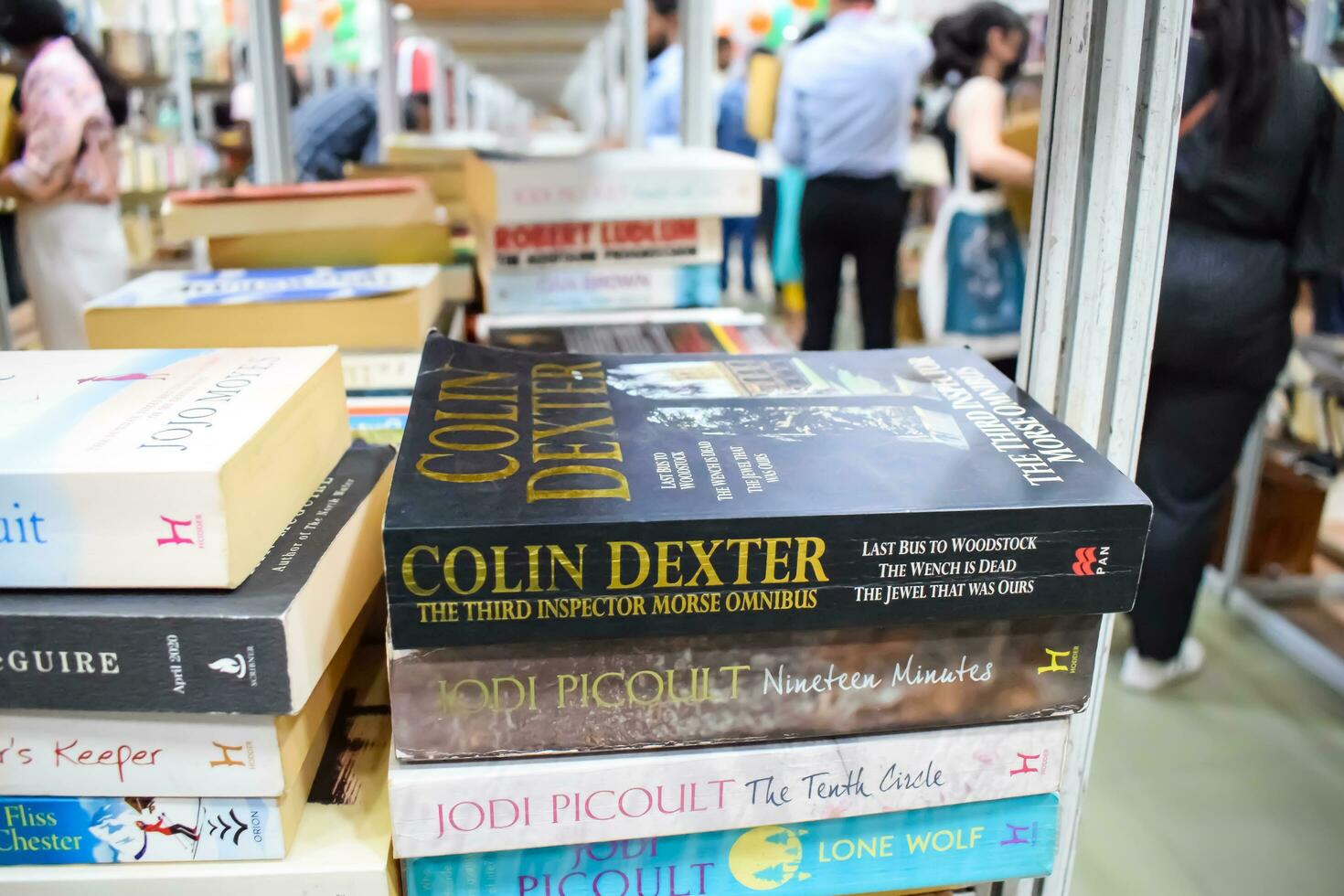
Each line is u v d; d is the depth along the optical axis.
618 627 0.45
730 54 5.12
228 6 4.27
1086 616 0.50
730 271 5.41
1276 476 2.38
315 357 0.59
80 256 2.41
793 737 0.50
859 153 2.80
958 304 2.43
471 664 0.46
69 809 0.46
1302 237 1.67
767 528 0.44
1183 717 1.96
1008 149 2.32
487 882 0.50
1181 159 1.70
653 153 1.24
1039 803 0.54
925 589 0.47
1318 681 2.09
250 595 0.44
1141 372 0.58
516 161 1.09
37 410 0.50
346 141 2.71
